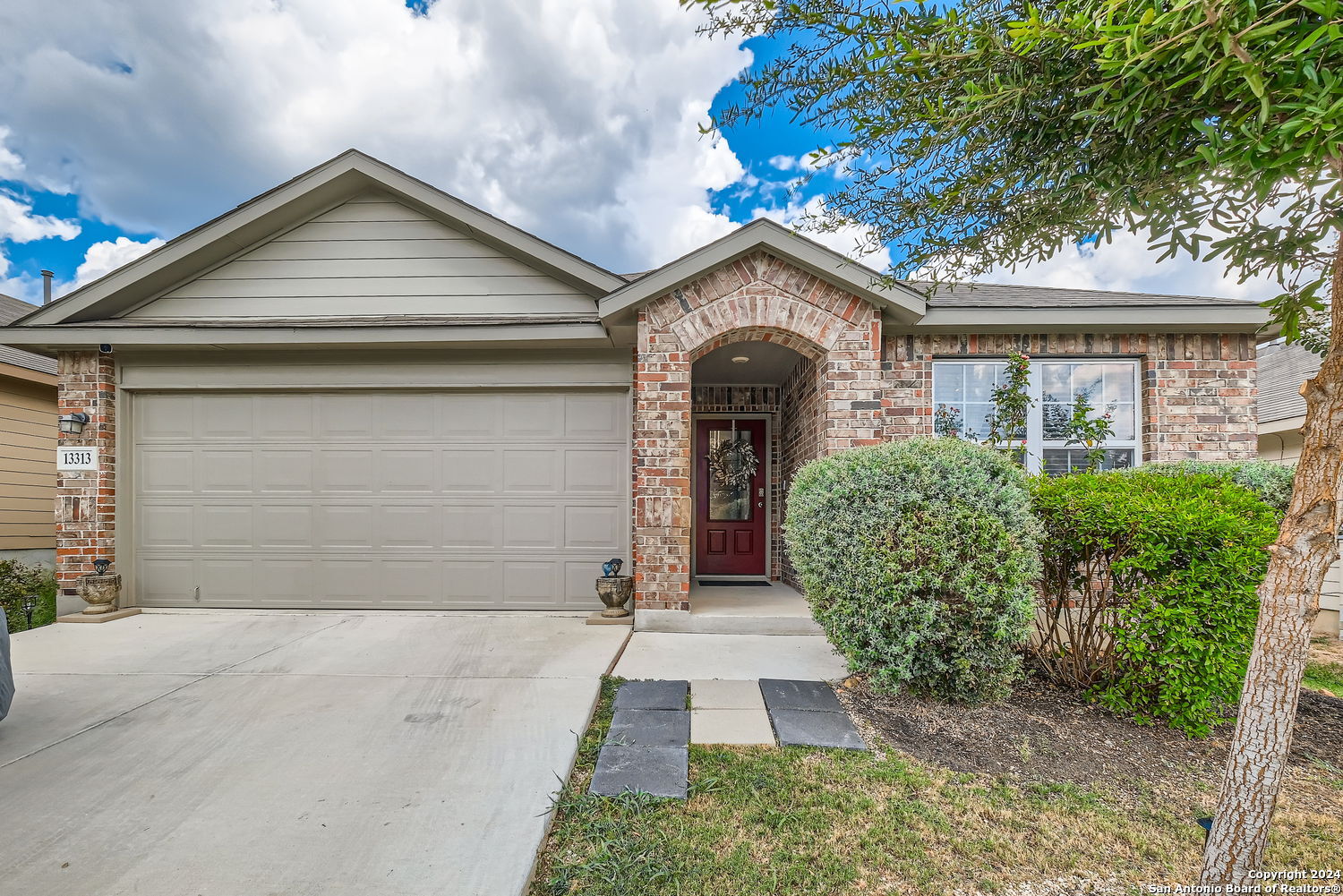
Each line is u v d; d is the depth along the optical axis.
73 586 5.36
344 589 5.57
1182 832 2.12
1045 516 3.35
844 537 3.27
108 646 4.31
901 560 3.11
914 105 1.69
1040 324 5.18
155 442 5.62
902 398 5.43
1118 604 3.09
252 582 5.57
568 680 3.55
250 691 3.39
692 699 3.33
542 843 2.03
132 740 2.76
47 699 3.27
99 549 5.39
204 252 5.57
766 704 3.24
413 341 5.19
